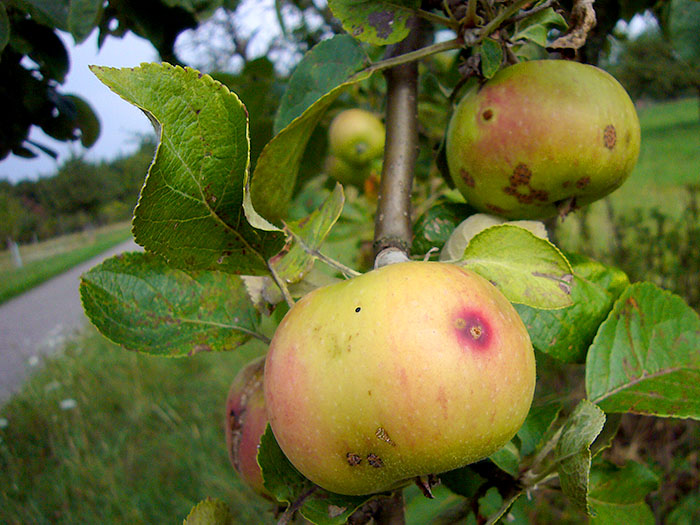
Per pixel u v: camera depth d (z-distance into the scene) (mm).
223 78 329
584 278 191
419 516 271
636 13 306
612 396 178
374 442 125
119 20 296
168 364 984
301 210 473
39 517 589
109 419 797
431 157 363
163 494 620
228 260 154
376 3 178
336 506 146
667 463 518
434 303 126
